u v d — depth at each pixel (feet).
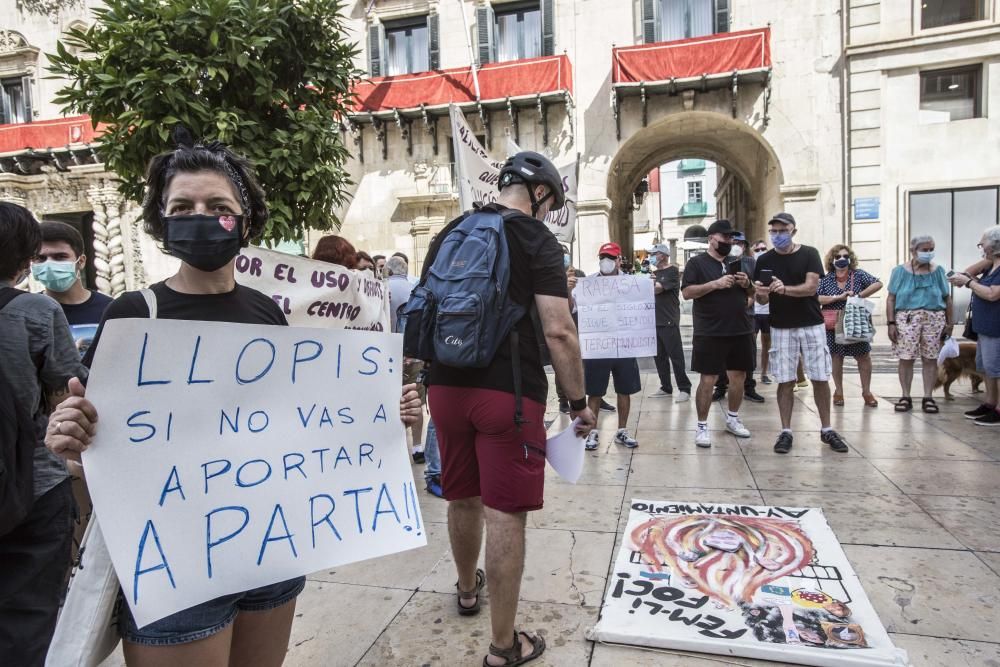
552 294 7.01
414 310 7.27
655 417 20.16
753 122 46.83
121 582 4.05
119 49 14.29
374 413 5.76
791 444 15.42
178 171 4.61
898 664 6.60
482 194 15.02
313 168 15.64
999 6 41.60
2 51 58.59
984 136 42.93
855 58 44.52
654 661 7.02
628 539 9.98
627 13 48.93
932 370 19.33
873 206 44.60
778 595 8.09
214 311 4.88
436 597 8.74
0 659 5.66
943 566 8.96
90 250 60.64
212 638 4.45
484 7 51.31
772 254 15.37
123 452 4.24
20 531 5.97
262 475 4.91
